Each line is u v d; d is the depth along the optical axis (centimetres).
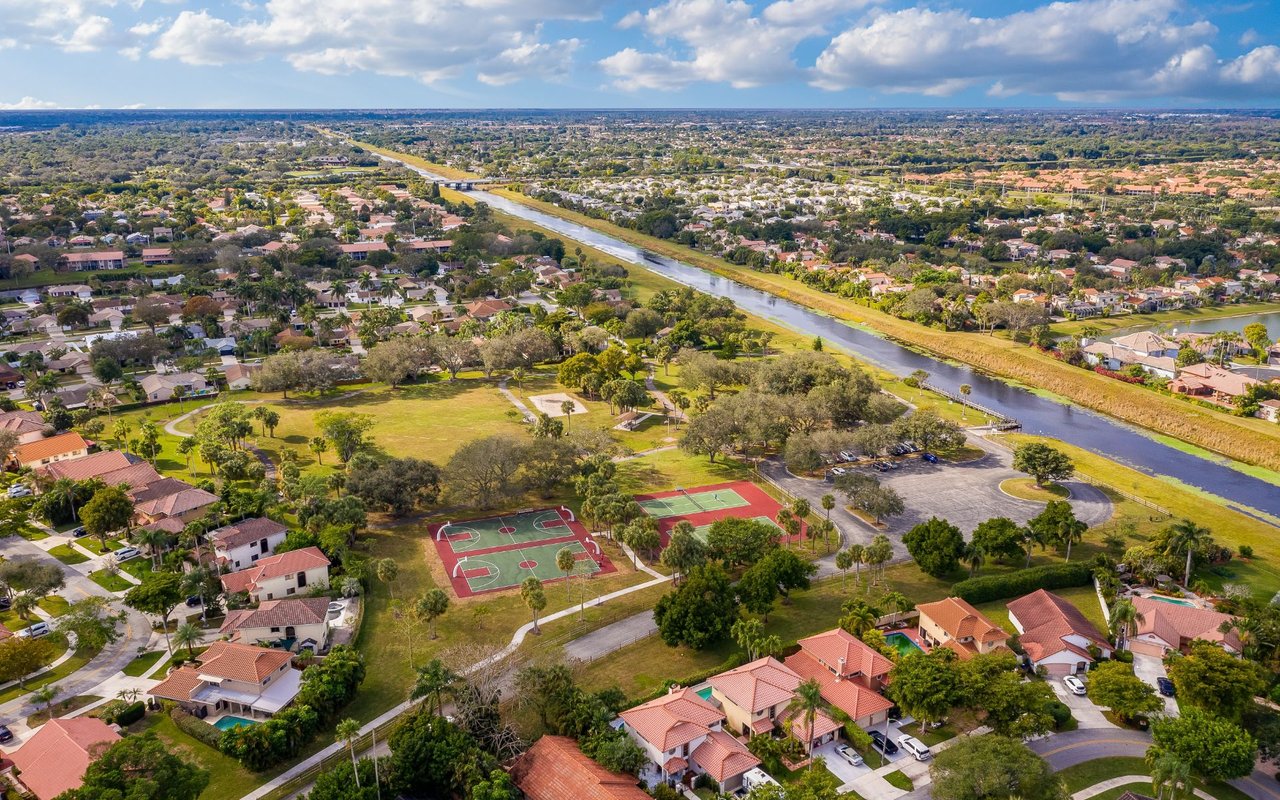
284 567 15038
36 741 10750
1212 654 11906
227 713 12031
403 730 10825
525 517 18588
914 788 10638
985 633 13200
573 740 11125
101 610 14088
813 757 11162
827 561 16638
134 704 11912
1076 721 11938
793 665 12812
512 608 14838
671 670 13112
